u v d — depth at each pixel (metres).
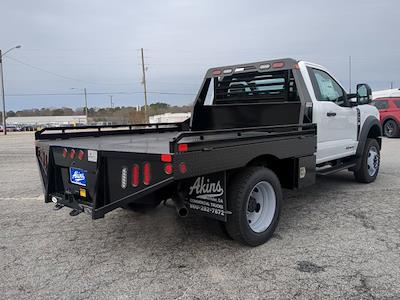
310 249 4.12
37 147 5.01
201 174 3.54
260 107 5.95
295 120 5.55
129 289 3.33
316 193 6.70
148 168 3.46
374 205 5.84
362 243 4.26
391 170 8.97
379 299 3.08
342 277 3.46
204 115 6.70
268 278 3.48
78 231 4.92
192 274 3.59
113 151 3.69
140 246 4.34
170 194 4.02
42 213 5.83
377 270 3.58
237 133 3.94
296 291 3.23
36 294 3.28
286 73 5.64
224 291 3.26
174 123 7.41
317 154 5.68
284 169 4.93
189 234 4.70
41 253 4.18
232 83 6.32
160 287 3.36
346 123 6.49
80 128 5.84
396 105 17.17
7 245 4.44
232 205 4.01
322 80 6.06
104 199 3.84
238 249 4.18
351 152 6.77
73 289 3.35
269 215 4.40
